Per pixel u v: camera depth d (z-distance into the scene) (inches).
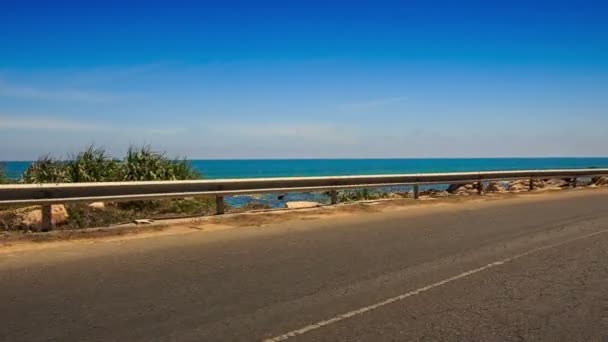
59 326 196.1
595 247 355.3
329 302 229.3
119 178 556.4
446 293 245.3
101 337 186.4
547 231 419.2
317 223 448.5
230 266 289.4
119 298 229.6
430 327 200.8
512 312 219.3
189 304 223.5
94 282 253.3
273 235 387.2
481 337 191.5
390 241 370.0
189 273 273.0
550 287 257.0
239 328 196.7
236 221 448.1
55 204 378.9
